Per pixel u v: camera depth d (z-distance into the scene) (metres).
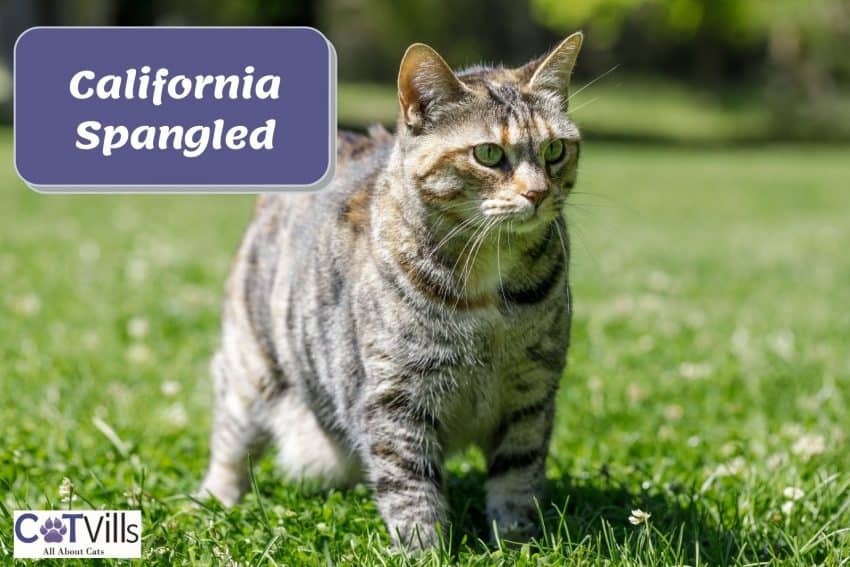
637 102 9.38
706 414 1.43
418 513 1.09
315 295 1.14
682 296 2.06
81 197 3.47
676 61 10.30
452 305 1.07
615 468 1.27
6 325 1.69
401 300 1.07
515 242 1.08
